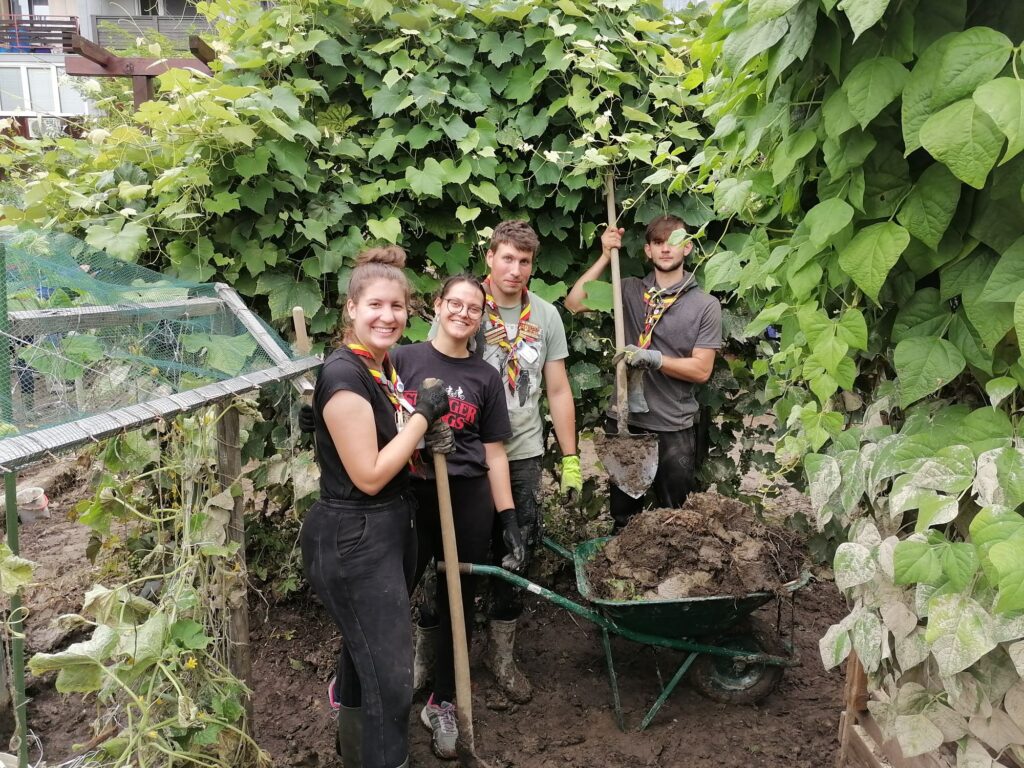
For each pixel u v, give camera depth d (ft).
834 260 5.74
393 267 7.47
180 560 7.55
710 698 9.95
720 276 7.29
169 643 6.74
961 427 5.26
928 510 5.03
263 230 10.44
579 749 9.11
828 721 9.52
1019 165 4.49
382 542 7.22
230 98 9.65
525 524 10.03
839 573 5.88
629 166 11.60
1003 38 4.27
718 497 10.11
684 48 11.59
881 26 4.87
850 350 6.69
